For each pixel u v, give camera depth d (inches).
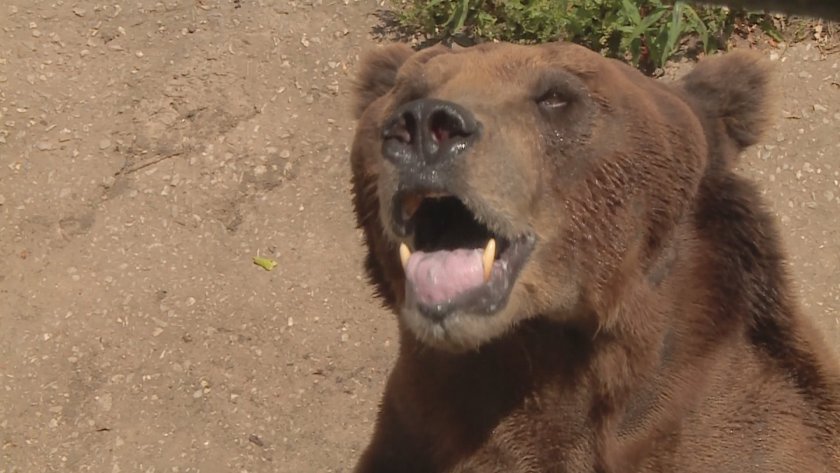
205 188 250.2
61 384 224.8
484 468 147.5
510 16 257.6
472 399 143.0
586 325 136.3
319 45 269.1
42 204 248.5
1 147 256.2
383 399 160.7
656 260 138.2
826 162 244.4
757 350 149.6
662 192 135.7
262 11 275.1
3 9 278.1
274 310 234.1
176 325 232.2
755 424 147.3
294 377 226.7
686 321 141.6
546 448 144.0
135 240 243.9
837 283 230.7
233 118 259.3
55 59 270.2
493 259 124.3
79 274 239.6
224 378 226.1
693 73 152.0
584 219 132.1
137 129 258.2
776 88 150.3
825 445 153.8
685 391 141.9
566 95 132.3
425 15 264.4
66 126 259.3
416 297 123.5
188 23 274.7
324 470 215.0
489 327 124.8
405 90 138.5
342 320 232.8
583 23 252.2
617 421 141.1
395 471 155.2
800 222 237.8
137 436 219.0
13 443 218.2
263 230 244.7
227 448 217.9
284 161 252.8
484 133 122.4
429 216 133.1
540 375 139.4
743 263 144.6
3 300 235.9
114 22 276.2
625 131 133.1
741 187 143.6
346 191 247.8
